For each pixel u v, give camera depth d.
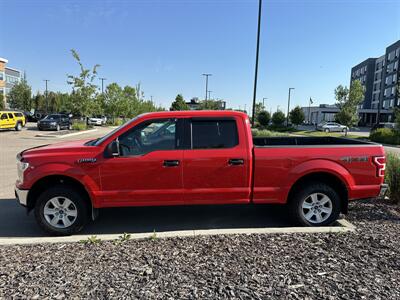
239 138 4.74
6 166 10.81
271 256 3.72
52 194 4.57
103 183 4.59
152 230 4.97
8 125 28.50
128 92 60.50
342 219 5.18
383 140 28.86
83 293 2.96
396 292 3.00
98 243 4.15
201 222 5.32
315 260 3.63
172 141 4.71
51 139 22.59
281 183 4.75
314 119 85.56
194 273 3.33
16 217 5.60
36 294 2.95
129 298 2.89
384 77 73.94
